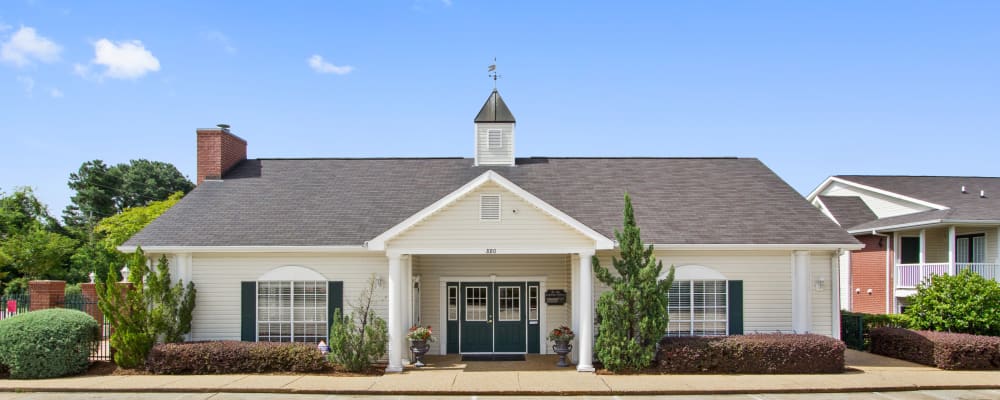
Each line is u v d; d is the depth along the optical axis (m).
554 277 19.95
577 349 17.94
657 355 16.88
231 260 18.12
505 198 16.81
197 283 18.06
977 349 16.92
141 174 64.31
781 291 18.23
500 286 20.11
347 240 17.98
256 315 17.98
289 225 18.77
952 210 23.45
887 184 29.11
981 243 24.25
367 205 20.03
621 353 16.56
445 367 17.59
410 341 17.98
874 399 14.07
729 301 18.14
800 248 18.09
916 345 17.97
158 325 16.95
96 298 21.94
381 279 17.98
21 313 18.56
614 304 16.59
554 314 19.94
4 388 14.87
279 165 22.80
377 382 15.54
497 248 16.67
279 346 16.80
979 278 19.88
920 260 24.38
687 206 19.97
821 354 16.53
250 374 16.48
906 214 26.20
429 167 22.94
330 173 22.25
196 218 19.14
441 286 20.03
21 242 38.31
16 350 15.80
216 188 21.06
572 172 22.47
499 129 23.20
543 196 20.70
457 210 16.81
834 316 18.31
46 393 14.75
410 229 16.80
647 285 16.47
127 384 15.25
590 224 19.00
